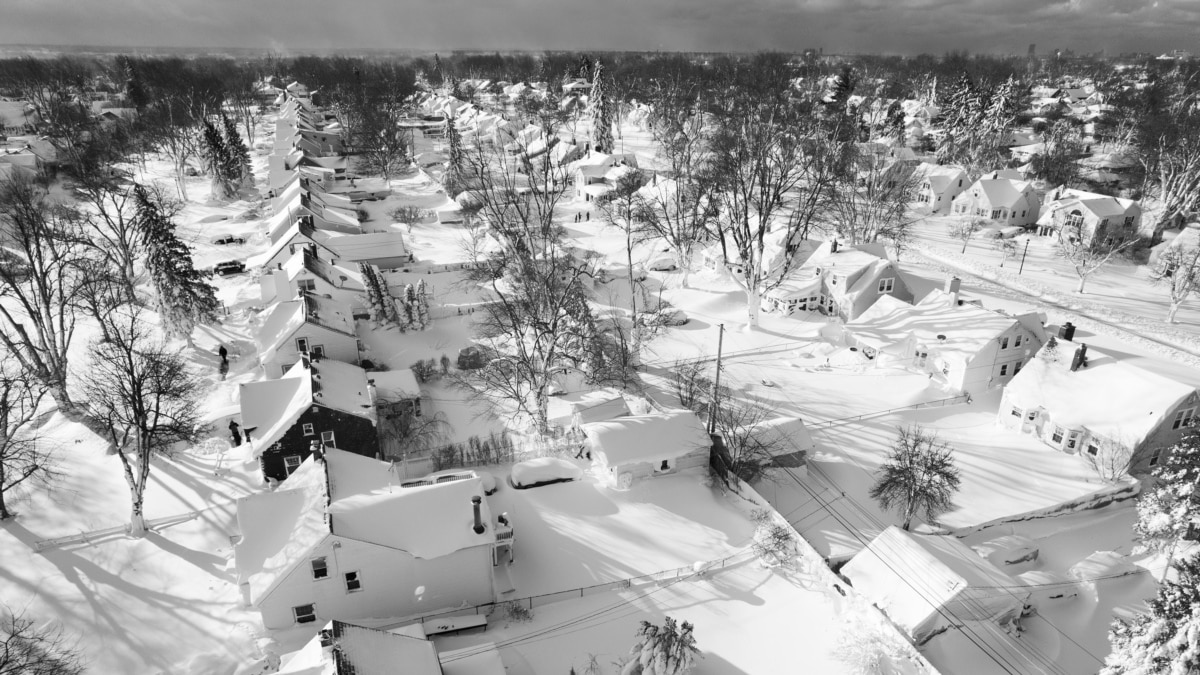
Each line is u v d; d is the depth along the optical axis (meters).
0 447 40.34
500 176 115.44
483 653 29.56
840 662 31.39
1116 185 121.81
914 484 40.06
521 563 36.94
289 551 31.81
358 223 94.38
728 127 108.88
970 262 88.19
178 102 157.50
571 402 50.66
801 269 73.56
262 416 44.22
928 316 59.53
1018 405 49.72
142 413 38.25
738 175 69.50
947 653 31.83
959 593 33.28
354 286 71.38
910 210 112.62
